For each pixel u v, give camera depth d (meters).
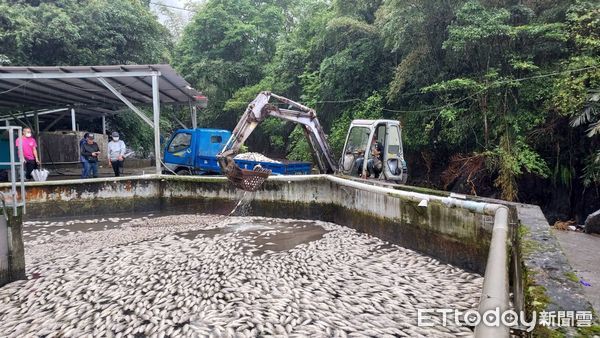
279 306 4.48
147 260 6.40
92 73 10.46
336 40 16.14
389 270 5.96
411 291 5.01
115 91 10.73
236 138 8.64
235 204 10.71
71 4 17.19
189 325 4.04
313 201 10.25
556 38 9.79
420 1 11.62
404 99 14.30
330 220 10.16
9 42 14.84
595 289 3.81
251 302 4.63
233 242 7.71
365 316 4.23
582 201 10.70
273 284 5.25
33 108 16.06
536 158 10.58
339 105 17.09
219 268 5.94
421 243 7.00
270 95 9.30
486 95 10.99
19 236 5.66
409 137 13.69
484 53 11.06
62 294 5.03
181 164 12.87
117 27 17.95
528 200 11.81
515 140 10.52
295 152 18.62
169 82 12.12
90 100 14.99
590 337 1.83
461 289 5.11
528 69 10.59
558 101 9.49
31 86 11.78
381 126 9.85
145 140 23.81
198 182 10.94
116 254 6.84
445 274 5.82
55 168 16.22
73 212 10.45
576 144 10.59
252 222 9.87
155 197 11.15
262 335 3.83
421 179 14.48
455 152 13.07
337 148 16.02
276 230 8.95
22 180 5.65
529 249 3.49
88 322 4.20
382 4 15.20
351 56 15.51
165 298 4.77
